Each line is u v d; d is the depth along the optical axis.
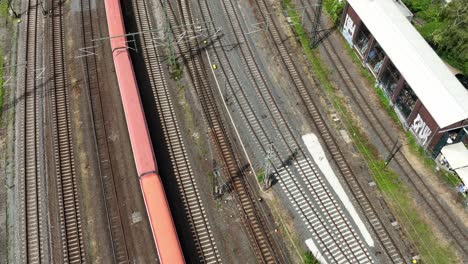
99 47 48.94
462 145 39.34
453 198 37.81
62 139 40.91
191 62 47.88
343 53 49.41
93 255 34.00
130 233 35.16
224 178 38.59
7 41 49.12
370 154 40.72
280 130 42.31
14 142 40.56
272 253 34.34
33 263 33.50
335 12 52.78
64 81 45.56
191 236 34.97
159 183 34.81
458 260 34.44
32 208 36.34
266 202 37.22
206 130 42.00
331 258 34.25
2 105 43.28
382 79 44.84
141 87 45.28
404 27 44.69
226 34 51.03
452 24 44.53
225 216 36.25
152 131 41.62
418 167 39.84
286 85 46.16
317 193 37.91
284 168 39.50
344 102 44.78
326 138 41.91
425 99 38.41
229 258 33.97
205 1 54.31
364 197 37.84
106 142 40.78
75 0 53.97
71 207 36.50
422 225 36.25
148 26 51.47
